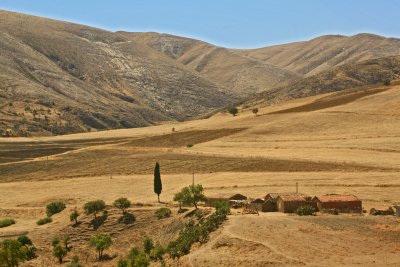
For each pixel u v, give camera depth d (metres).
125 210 116.88
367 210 102.38
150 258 85.12
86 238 108.44
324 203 99.88
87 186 157.12
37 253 102.44
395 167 150.25
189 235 85.00
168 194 138.50
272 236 78.12
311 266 65.56
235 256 71.62
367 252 70.38
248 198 119.88
